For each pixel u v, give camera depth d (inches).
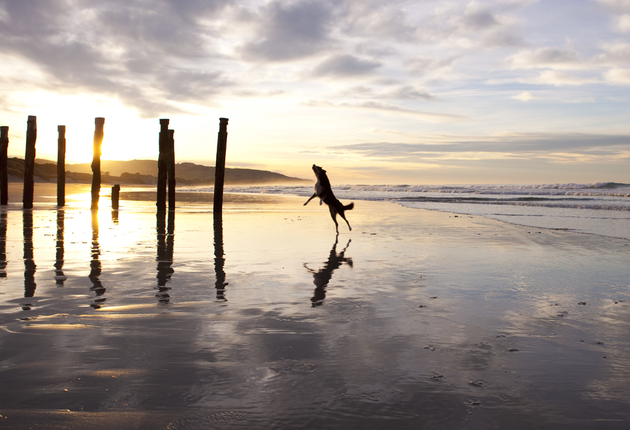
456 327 155.3
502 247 356.8
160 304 179.9
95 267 256.7
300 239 399.2
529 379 113.5
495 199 1266.0
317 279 233.3
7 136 840.3
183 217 621.6
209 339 139.2
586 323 161.5
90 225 493.0
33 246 333.7
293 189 2297.0
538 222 585.3
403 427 90.4
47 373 112.0
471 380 112.4
